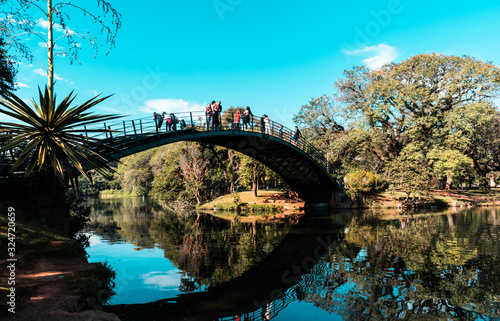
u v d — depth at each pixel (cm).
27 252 768
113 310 682
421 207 3188
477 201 3600
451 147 3569
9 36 1052
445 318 638
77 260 851
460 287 813
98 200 6469
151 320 629
